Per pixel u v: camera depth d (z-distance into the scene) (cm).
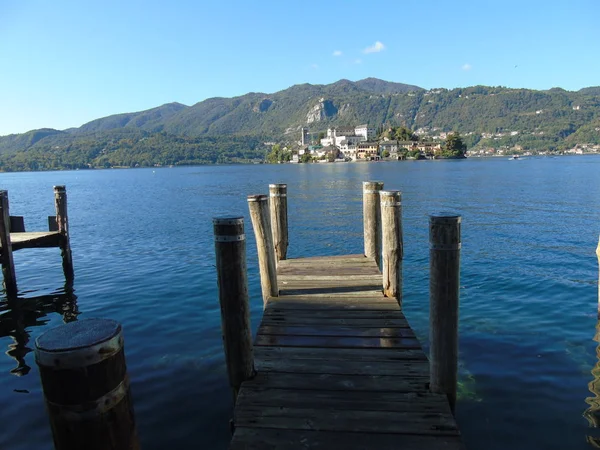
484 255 1558
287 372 464
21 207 4100
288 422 379
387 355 500
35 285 1316
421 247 1741
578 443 495
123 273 1417
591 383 629
